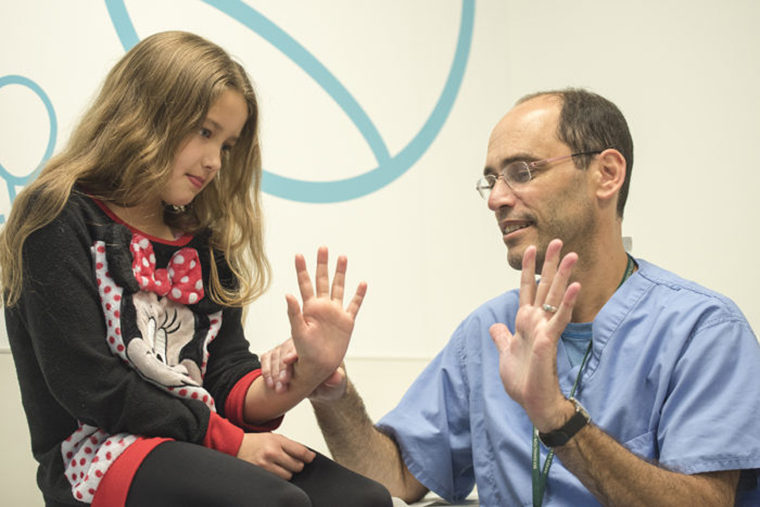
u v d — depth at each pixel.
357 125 2.23
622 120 1.47
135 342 1.14
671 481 1.13
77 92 1.81
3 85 1.72
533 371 1.06
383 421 1.56
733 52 2.55
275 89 2.09
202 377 1.31
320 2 2.20
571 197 1.39
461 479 1.56
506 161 1.42
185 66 1.27
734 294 2.50
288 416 2.01
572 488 1.29
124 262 1.17
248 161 1.43
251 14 2.07
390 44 2.33
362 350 2.15
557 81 2.61
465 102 2.46
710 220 2.52
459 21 2.48
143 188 1.23
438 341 2.29
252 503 1.00
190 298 1.29
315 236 2.11
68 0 1.81
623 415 1.28
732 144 2.54
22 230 1.13
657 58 2.57
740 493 1.23
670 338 1.29
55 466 1.13
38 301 1.11
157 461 1.05
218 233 1.42
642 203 2.52
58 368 1.09
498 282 2.45
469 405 1.51
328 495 1.14
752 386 1.21
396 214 2.27
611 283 1.42
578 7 2.62
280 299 2.03
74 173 1.20
